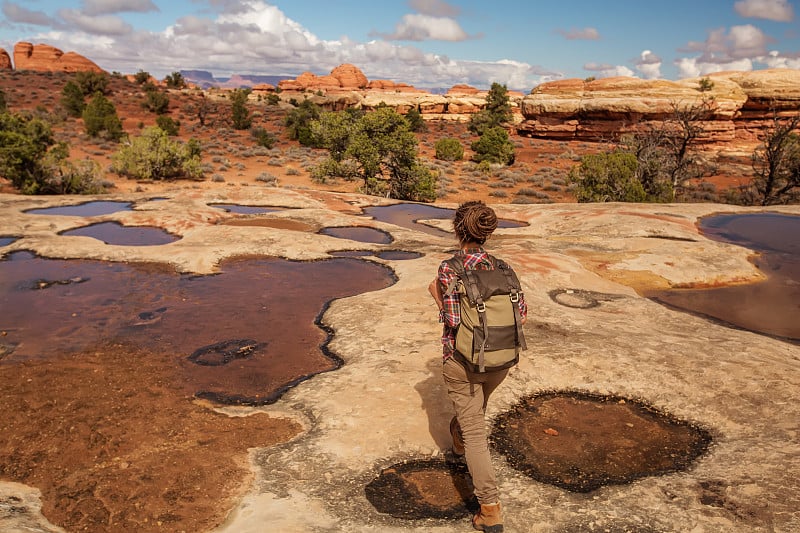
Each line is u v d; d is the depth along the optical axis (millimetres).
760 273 10523
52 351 6211
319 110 60750
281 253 10992
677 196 31328
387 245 12125
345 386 5117
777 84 53438
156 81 96438
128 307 7809
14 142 26016
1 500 3396
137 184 32250
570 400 4984
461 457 3965
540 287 8930
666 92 56156
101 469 3850
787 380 5152
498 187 37000
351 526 3176
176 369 5762
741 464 3797
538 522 3211
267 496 3482
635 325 7102
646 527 3127
